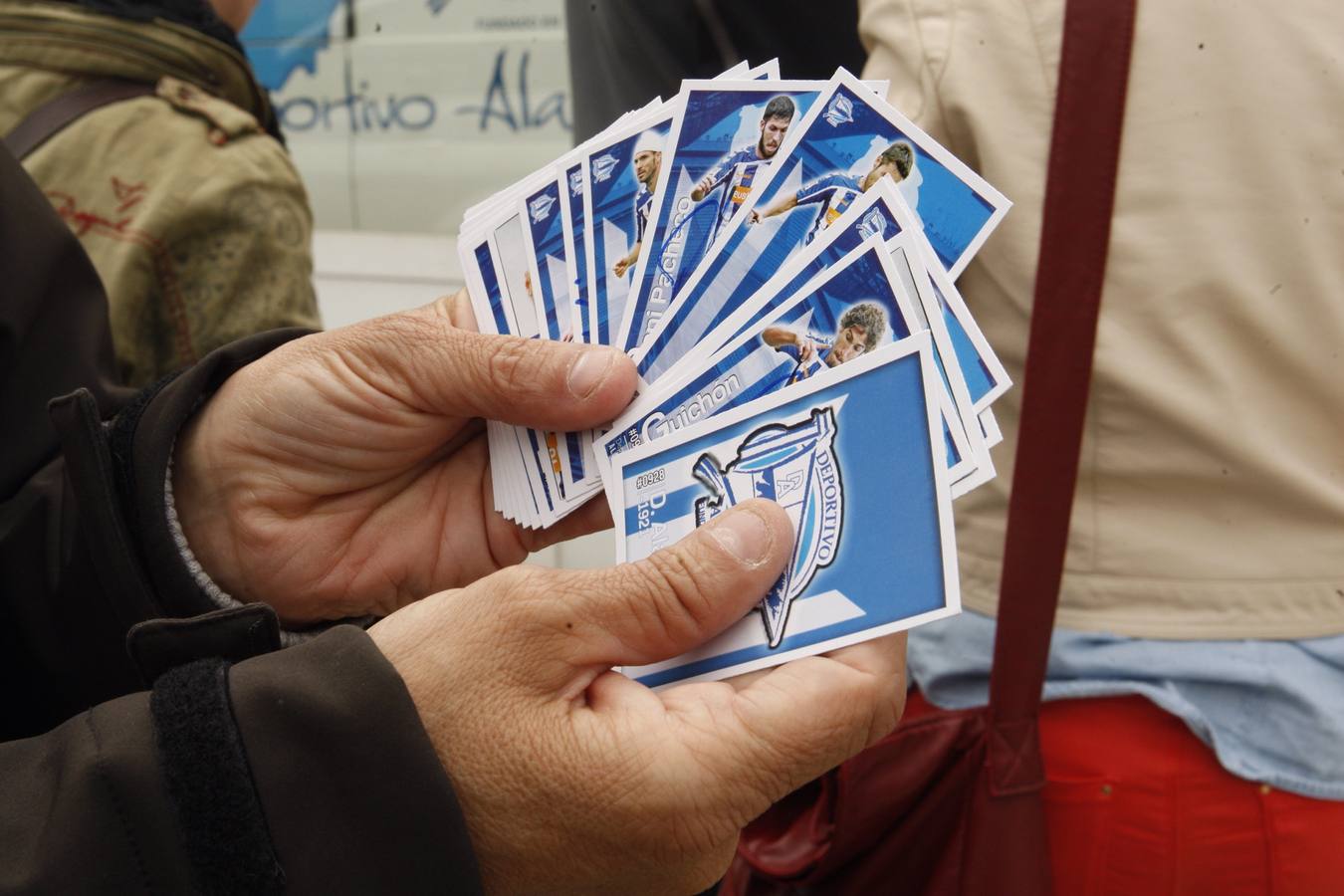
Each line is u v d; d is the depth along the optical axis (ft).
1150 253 1.34
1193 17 1.31
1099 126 1.33
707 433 1.20
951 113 1.41
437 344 1.26
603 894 1.08
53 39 1.76
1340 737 1.32
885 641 1.10
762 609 1.13
